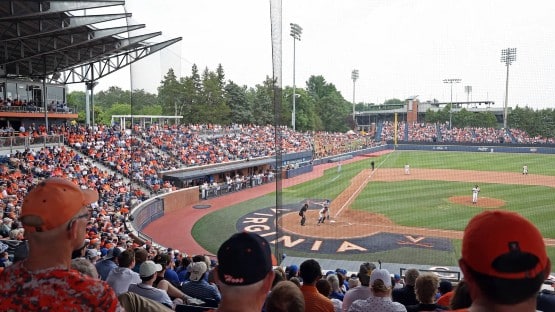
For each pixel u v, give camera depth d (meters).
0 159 26.38
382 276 4.57
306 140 41.56
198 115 31.86
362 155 44.03
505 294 1.65
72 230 2.20
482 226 1.73
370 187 33.16
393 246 19.55
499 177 33.69
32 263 2.13
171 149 29.83
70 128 38.09
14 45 31.02
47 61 38.03
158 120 28.66
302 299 2.91
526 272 1.62
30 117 38.25
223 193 34.44
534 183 31.69
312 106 43.47
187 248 20.88
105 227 18.73
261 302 2.36
